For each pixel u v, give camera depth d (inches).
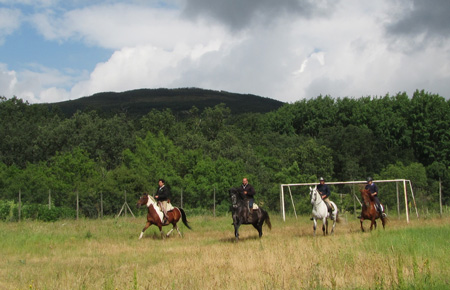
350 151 2472.9
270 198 1546.5
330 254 462.9
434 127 2613.2
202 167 1731.1
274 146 2714.1
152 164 1862.7
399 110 2874.0
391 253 459.5
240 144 2463.1
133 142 2481.5
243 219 678.5
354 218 1094.4
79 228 895.7
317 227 887.7
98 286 367.6
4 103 3097.9
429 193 1534.2
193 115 3260.3
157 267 454.0
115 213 1406.3
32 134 2422.5
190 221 1074.7
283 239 668.1
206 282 366.0
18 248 611.2
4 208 1171.9
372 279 346.0
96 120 2471.7
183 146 2268.7
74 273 428.5
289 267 412.5
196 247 609.6
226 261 461.4
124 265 476.4
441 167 2290.8
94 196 1378.0
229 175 1712.6
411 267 377.1
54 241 687.7
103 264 490.0
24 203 1294.3
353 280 347.3
